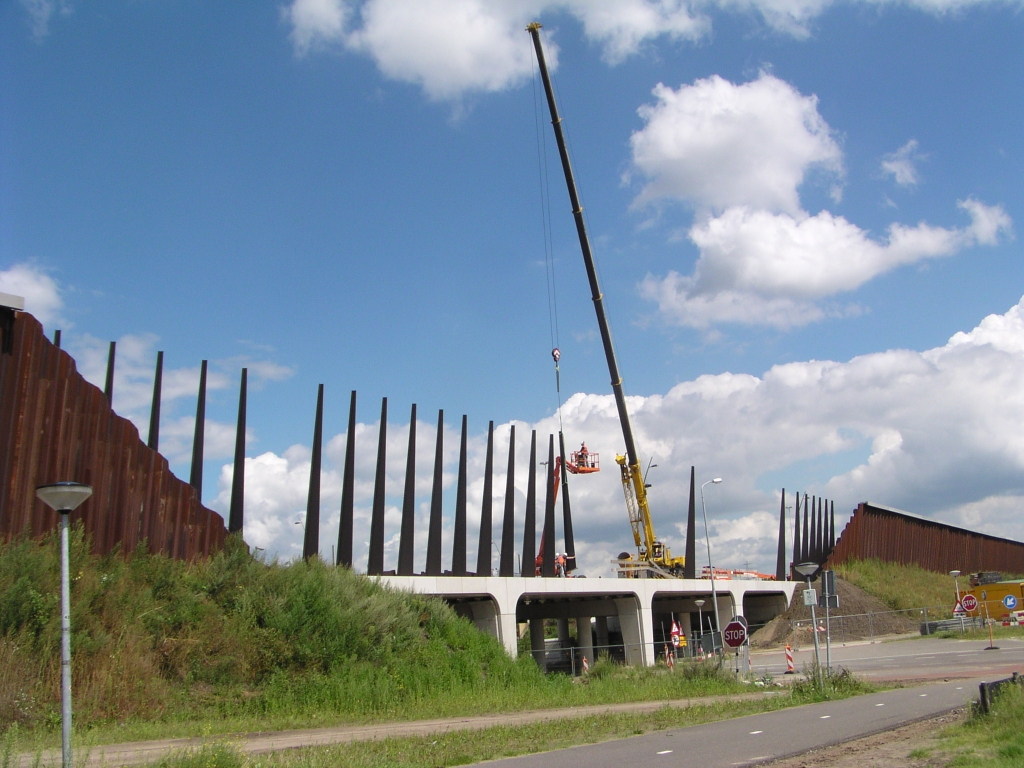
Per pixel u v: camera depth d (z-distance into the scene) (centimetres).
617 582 6219
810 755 1512
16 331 2938
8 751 1723
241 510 3959
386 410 4759
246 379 4106
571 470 8394
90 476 3172
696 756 1530
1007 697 1717
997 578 7625
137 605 2883
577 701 3039
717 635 4397
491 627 5188
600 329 7200
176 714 2502
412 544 4741
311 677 2912
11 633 2398
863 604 8400
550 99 7212
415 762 1548
